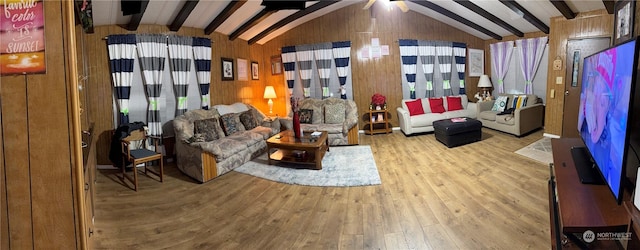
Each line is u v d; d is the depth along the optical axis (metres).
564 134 5.26
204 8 4.47
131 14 3.94
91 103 4.35
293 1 4.74
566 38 5.11
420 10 6.61
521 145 5.00
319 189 3.48
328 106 5.98
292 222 2.72
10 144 1.50
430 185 3.43
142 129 4.29
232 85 5.96
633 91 1.20
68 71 1.50
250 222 2.75
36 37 1.47
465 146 5.13
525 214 2.64
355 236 2.44
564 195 1.50
